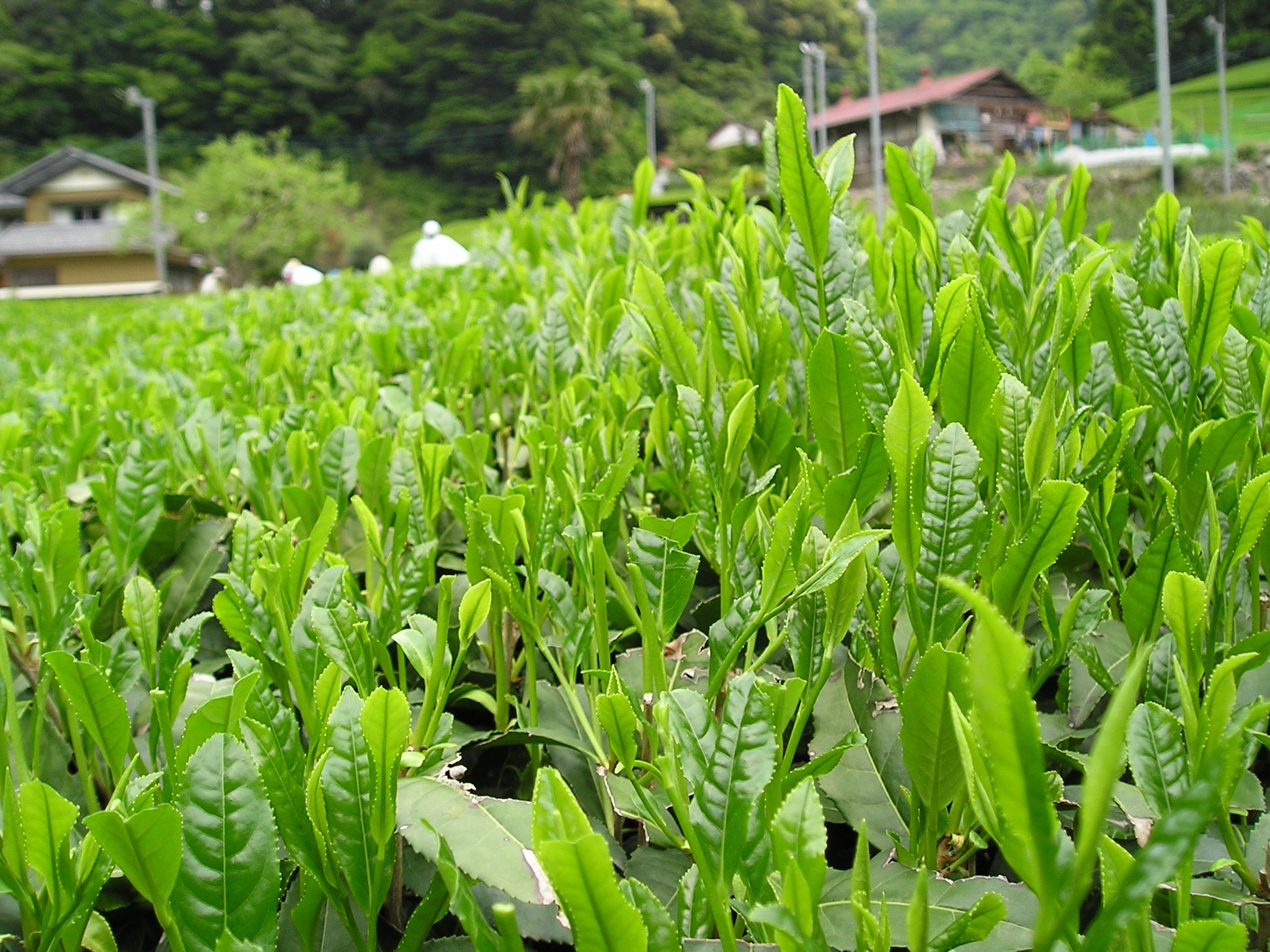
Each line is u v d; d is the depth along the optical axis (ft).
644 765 2.39
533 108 201.36
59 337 15.07
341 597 2.84
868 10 87.30
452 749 2.74
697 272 7.15
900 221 4.35
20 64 238.48
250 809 2.03
